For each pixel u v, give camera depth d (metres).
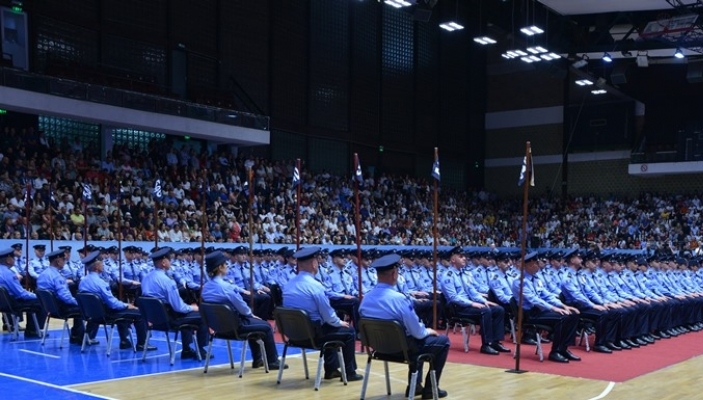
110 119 23.98
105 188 23.45
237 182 28.25
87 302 11.78
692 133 36.06
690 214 36.50
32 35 24.44
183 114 26.20
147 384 9.45
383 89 38.31
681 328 17.16
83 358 11.59
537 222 40.00
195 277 18.66
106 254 19.42
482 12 29.45
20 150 22.73
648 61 31.02
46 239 20.19
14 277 13.60
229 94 30.39
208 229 24.45
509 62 44.31
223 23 30.80
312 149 34.41
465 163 43.81
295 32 33.75
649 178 39.31
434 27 41.59
